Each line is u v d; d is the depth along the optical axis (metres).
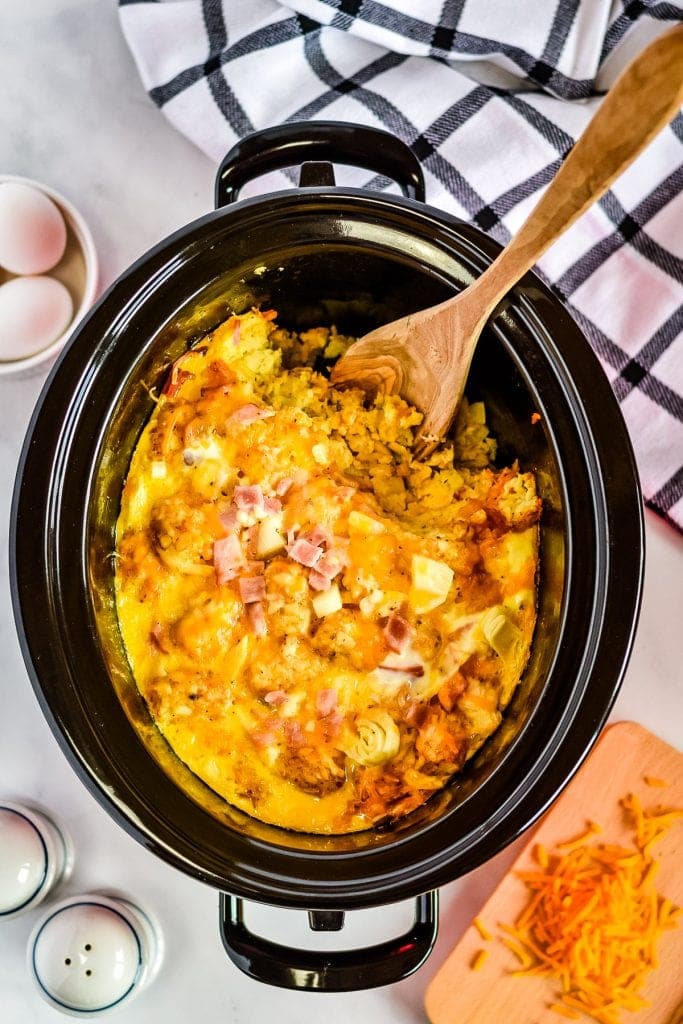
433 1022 0.76
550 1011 0.76
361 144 0.66
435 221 0.65
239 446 0.68
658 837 0.76
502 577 0.68
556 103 0.78
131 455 0.68
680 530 0.76
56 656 0.64
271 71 0.78
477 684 0.67
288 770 0.67
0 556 0.79
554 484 0.66
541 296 0.65
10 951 0.79
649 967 0.75
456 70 0.79
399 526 0.68
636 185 0.77
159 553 0.67
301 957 0.66
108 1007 0.75
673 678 0.78
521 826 0.63
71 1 0.80
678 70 0.52
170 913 0.78
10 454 0.79
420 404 0.68
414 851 0.64
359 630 0.67
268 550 0.67
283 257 0.67
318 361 0.73
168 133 0.80
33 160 0.80
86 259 0.78
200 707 0.67
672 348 0.77
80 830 0.79
